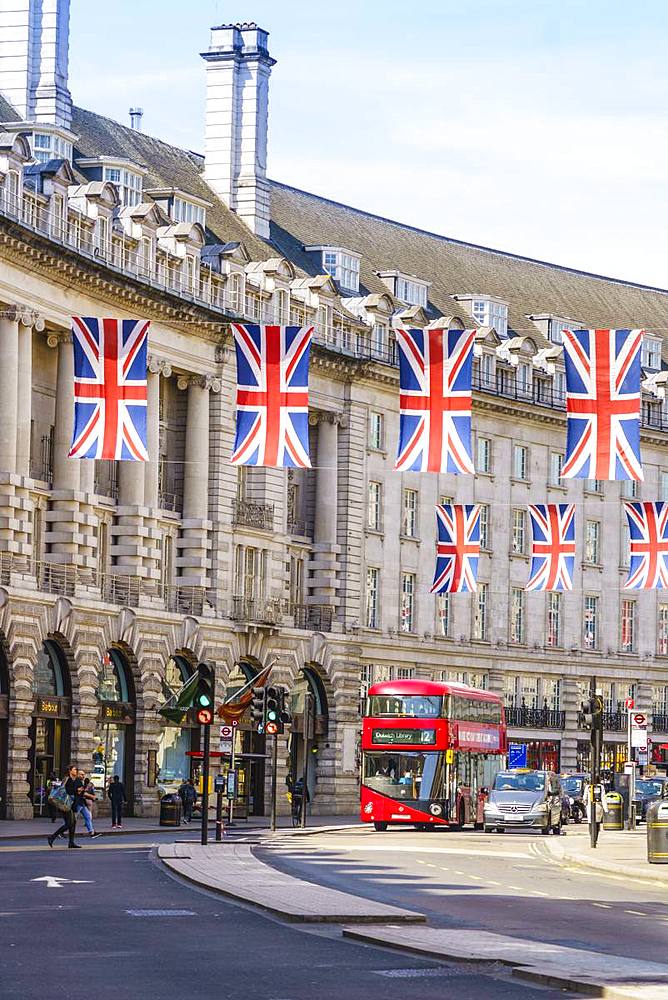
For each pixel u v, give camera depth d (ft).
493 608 311.06
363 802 210.18
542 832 211.20
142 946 76.64
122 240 224.33
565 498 326.65
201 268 242.58
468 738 218.38
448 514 227.81
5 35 240.32
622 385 149.48
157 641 229.45
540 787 212.43
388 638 286.46
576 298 361.30
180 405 246.88
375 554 285.02
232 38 281.33
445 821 208.74
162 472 244.01
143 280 223.51
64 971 67.82
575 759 325.62
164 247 234.79
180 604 240.53
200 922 86.99
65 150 236.02
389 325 290.15
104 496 225.35
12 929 82.53
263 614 251.60
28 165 210.59
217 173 281.74
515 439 317.01
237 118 282.15
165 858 131.54
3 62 240.32
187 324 237.04
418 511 296.30
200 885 107.86
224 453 247.91
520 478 317.83
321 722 271.28
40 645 203.51
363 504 281.95
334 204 318.86
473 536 226.99
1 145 199.00
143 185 257.96
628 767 230.07
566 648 326.03
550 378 326.44
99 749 219.82
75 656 212.02
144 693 226.79
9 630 196.34
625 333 149.69
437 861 144.15
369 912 89.51
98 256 217.56
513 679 316.40
